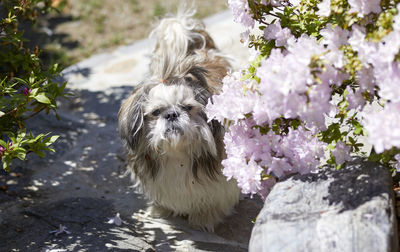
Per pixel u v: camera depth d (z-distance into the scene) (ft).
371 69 7.13
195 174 11.12
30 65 11.96
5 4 12.50
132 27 27.12
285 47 8.66
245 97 7.95
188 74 10.70
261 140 8.23
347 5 7.56
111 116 17.39
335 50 7.22
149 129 10.72
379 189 7.39
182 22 14.80
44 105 10.82
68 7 29.04
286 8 8.87
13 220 11.91
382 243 6.55
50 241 11.13
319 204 7.45
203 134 10.43
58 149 15.35
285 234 7.06
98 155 15.20
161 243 11.44
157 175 11.36
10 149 9.63
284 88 6.84
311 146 8.20
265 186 8.79
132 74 21.17
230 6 8.90
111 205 12.87
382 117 6.22
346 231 6.79
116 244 11.00
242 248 11.33
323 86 6.98
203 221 12.08
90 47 24.54
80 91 19.39
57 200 12.89
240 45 21.94
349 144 8.03
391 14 6.88
